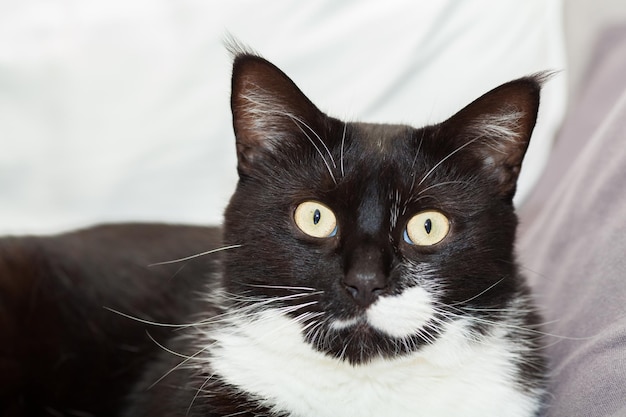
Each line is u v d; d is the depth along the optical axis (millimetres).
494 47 637
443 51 644
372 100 643
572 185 548
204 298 538
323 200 463
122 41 661
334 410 467
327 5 653
